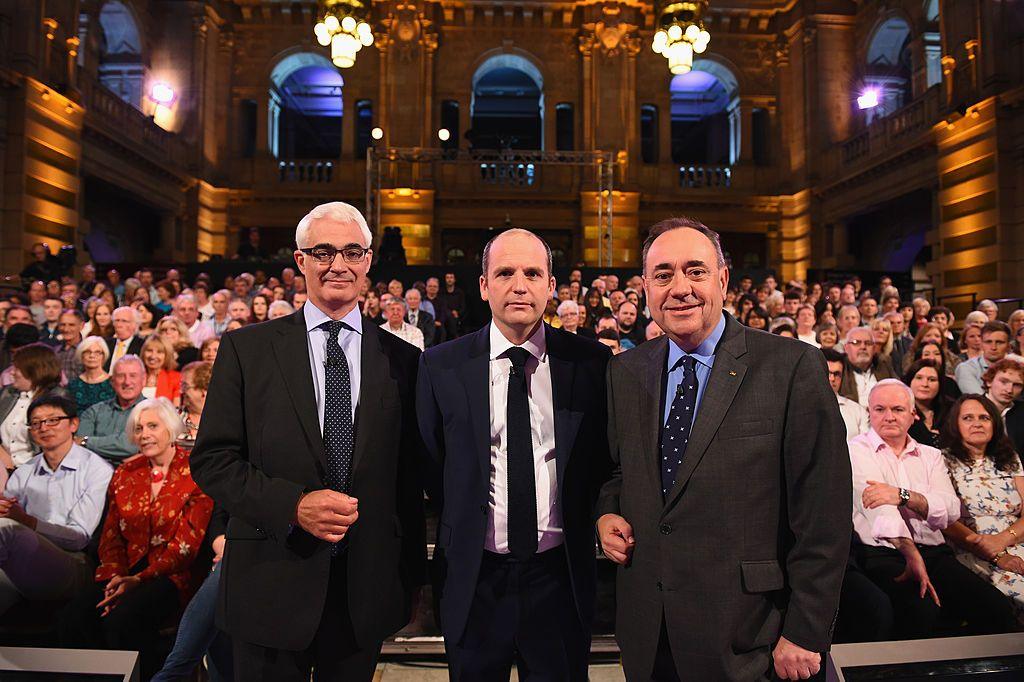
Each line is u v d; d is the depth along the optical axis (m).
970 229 10.69
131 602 2.43
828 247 15.06
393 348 1.83
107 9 13.88
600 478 1.85
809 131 15.20
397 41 15.16
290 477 1.62
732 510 1.51
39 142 10.20
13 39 9.90
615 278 9.69
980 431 2.89
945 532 2.84
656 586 1.56
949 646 1.50
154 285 8.81
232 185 15.65
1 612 2.57
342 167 15.51
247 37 15.80
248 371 1.70
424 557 1.86
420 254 14.95
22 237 9.80
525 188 15.44
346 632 1.67
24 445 3.64
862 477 2.88
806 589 1.45
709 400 1.57
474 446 1.73
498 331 1.80
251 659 1.62
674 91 18.73
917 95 12.95
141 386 3.60
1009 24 10.15
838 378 3.83
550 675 1.73
